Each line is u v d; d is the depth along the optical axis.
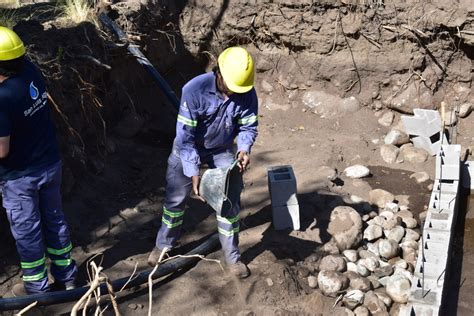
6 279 5.12
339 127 7.50
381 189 6.48
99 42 6.64
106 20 6.86
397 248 5.64
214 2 7.88
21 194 4.55
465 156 6.98
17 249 4.95
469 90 7.37
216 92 4.66
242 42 7.92
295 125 7.59
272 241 5.66
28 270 4.77
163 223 5.25
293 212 5.74
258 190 6.42
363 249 5.72
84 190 6.10
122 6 7.36
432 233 5.41
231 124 4.86
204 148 5.00
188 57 8.06
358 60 7.48
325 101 7.63
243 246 5.59
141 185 6.41
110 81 6.91
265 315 4.91
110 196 6.18
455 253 5.82
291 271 5.32
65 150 5.95
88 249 5.52
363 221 6.02
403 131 7.24
